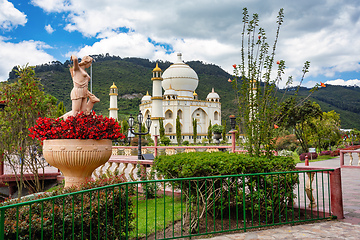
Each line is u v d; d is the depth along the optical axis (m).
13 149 10.49
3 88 10.64
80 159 6.86
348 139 64.38
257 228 5.89
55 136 7.02
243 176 5.64
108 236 4.96
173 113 66.44
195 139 60.47
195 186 6.17
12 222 3.88
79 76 8.05
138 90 128.75
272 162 6.39
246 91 7.52
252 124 7.30
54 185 12.90
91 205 4.62
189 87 71.75
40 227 4.05
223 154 7.39
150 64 186.00
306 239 5.22
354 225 6.02
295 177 6.50
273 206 6.11
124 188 5.52
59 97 102.94
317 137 37.47
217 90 133.38
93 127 7.01
